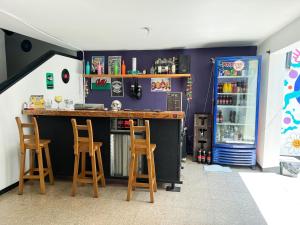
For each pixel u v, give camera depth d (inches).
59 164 128.7
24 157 111.7
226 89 162.2
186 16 106.8
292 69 173.6
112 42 162.1
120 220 88.8
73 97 183.6
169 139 116.6
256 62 155.3
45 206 99.4
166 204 101.9
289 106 177.3
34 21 115.9
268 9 97.2
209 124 166.9
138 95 188.2
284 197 110.1
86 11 101.4
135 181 113.3
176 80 185.6
